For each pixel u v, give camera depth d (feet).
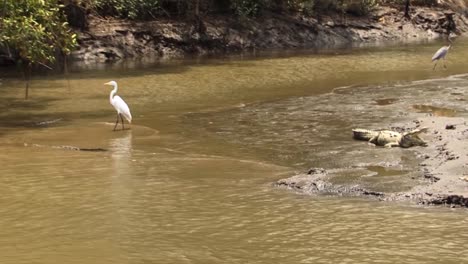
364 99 62.08
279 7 120.78
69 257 23.41
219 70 83.66
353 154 41.04
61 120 52.90
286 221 27.68
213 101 62.39
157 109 58.23
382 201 30.68
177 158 40.14
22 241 25.12
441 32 138.72
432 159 38.58
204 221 27.68
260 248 24.43
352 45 118.52
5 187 32.86
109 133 47.70
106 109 58.13
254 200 30.91
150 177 35.22
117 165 37.93
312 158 40.52
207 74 79.97
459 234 25.84
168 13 106.42
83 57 90.02
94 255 23.63
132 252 23.95
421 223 27.25
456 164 36.35
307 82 74.69
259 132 48.49
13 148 42.29
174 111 57.21
